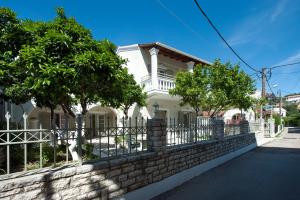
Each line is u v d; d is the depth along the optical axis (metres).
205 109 15.49
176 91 14.99
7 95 7.04
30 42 6.29
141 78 18.09
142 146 6.71
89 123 16.56
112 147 6.04
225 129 12.95
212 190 7.04
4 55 6.29
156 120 6.90
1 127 6.46
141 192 6.16
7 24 6.42
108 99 7.68
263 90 24.06
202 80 14.43
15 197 3.78
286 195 6.50
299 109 70.06
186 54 19.23
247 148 16.05
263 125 24.23
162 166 7.08
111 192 5.36
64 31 6.04
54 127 4.91
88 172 4.91
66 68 5.39
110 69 5.88
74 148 6.35
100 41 6.73
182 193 6.82
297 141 22.77
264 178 8.38
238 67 14.70
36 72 5.38
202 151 9.65
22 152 6.07
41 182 4.12
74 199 4.61
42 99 7.43
